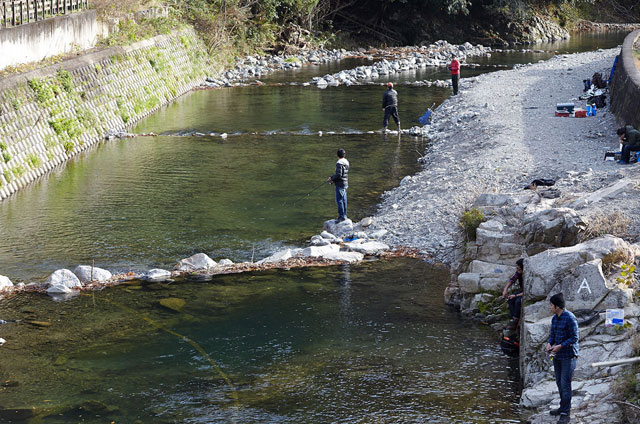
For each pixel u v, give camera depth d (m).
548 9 69.56
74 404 9.94
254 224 18.08
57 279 14.16
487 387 10.27
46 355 11.41
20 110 22.42
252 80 44.38
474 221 13.49
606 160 19.14
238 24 51.38
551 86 34.97
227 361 11.20
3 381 10.58
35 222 18.11
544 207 13.56
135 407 9.84
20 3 25.84
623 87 24.88
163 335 12.12
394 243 16.47
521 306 11.37
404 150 25.94
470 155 22.52
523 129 24.84
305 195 20.55
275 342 11.83
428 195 19.11
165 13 42.97
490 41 62.31
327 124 30.59
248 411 9.70
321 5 58.69
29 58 25.89
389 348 11.57
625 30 72.62
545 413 9.13
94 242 16.73
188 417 9.57
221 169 23.39
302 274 14.80
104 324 12.56
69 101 26.11
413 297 13.64
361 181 21.94
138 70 33.81
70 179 22.30
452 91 38.62
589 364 9.27
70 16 29.58
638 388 8.77
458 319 12.70
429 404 9.78
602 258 10.72
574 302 10.41
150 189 21.12
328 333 12.15
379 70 47.09
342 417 9.50
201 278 14.64
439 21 62.72
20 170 21.52
